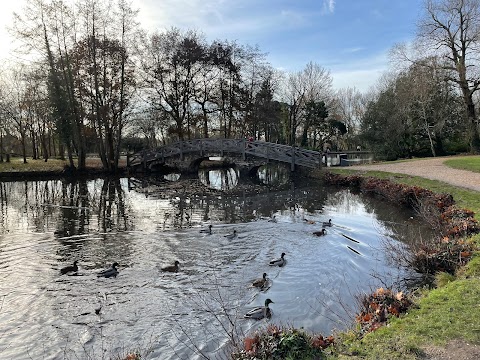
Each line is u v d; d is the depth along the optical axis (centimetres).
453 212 1398
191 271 1184
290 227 1725
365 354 561
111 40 3703
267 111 4844
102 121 3897
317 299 966
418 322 639
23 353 762
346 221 1822
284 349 584
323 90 5978
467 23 3431
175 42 4147
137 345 780
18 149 6662
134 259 1303
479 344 553
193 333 820
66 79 3678
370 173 2852
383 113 4175
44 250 1425
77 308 945
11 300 991
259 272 1170
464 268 903
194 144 3762
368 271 1142
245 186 3081
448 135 4047
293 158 3281
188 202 2444
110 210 2216
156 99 4200
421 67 3662
